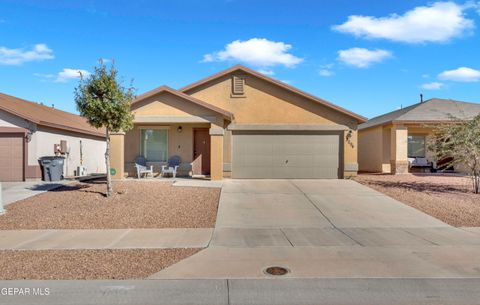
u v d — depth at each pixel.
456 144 14.78
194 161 19.12
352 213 11.23
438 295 5.31
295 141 18.36
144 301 5.14
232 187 15.20
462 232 9.19
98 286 5.65
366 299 5.18
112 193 13.12
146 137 19.09
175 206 11.74
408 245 7.96
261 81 18.48
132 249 7.61
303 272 6.23
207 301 5.12
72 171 21.50
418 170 23.28
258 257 7.09
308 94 18.16
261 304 5.03
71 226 9.62
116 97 12.35
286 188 15.16
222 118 16.73
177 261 6.86
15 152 17.56
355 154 18.25
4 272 6.25
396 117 22.64
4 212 10.88
